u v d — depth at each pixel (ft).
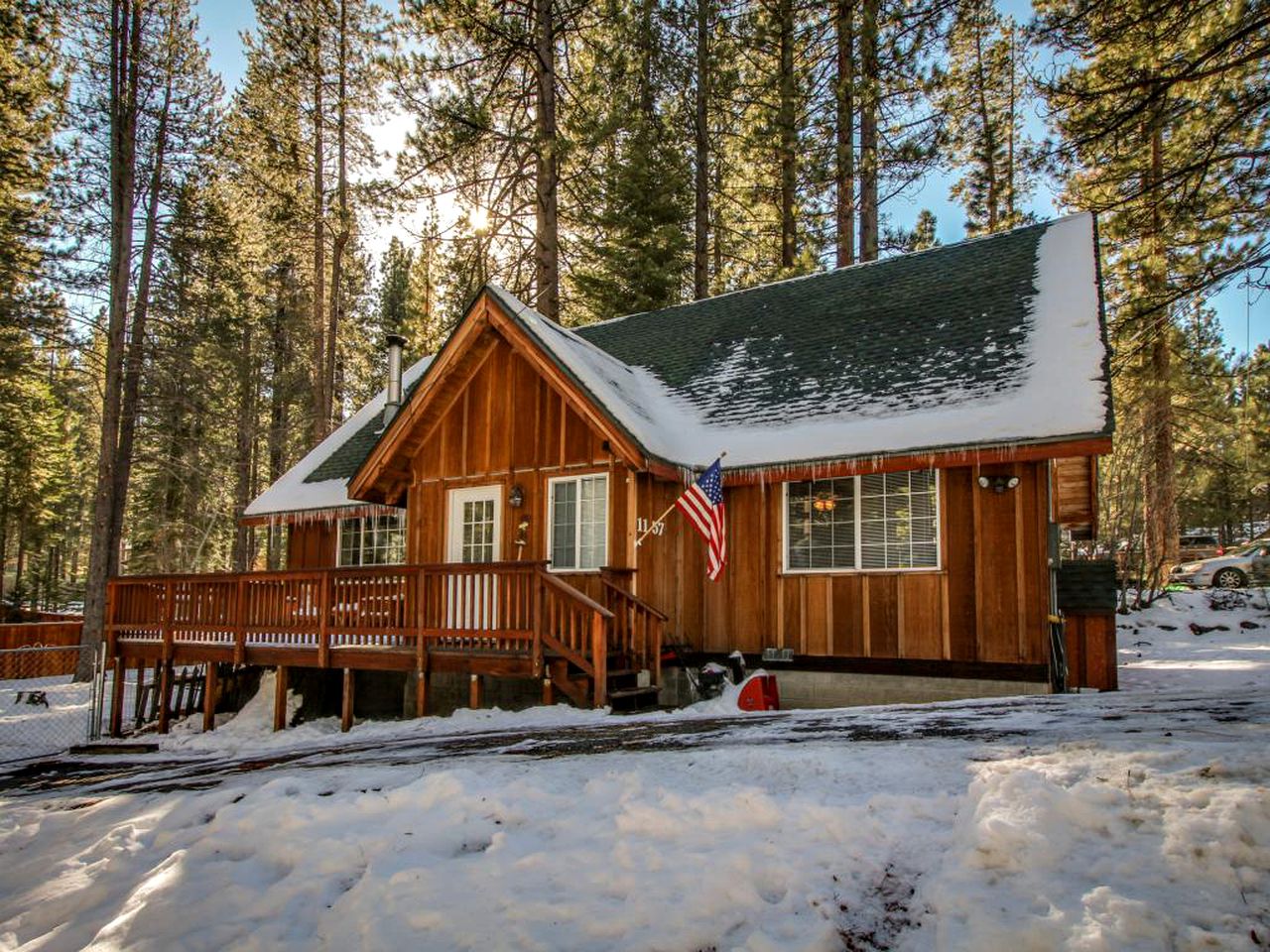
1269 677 34.65
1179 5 26.91
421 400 39.68
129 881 11.75
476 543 39.99
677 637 35.17
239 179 78.89
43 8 65.57
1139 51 30.27
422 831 11.50
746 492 35.40
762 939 7.75
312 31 76.89
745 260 82.12
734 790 11.22
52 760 32.99
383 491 43.32
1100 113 29.09
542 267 61.52
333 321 80.38
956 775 11.49
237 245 77.25
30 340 70.49
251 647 38.29
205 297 76.07
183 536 86.99
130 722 44.55
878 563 32.22
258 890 10.59
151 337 72.90
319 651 35.94
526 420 38.88
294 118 79.20
